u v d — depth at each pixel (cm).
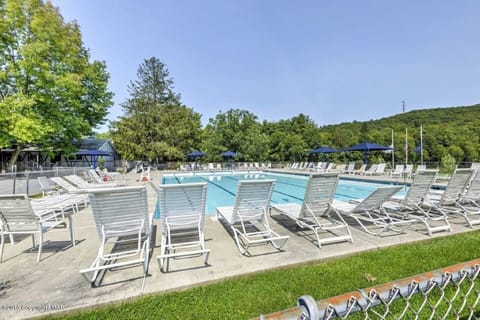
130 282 246
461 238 369
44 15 1259
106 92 1784
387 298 106
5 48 1227
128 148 2438
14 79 1261
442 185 858
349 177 1337
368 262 295
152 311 207
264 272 273
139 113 2742
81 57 1509
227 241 368
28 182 871
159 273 266
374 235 384
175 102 3142
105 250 337
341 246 339
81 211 577
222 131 3114
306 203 385
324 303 94
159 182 1305
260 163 2570
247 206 355
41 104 1306
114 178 1489
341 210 420
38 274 265
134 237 386
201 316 200
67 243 363
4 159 1928
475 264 128
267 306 212
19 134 1147
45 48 1246
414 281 112
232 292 235
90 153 1923
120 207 280
